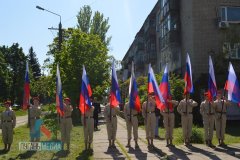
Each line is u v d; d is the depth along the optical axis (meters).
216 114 15.79
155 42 48.50
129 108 15.89
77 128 24.97
